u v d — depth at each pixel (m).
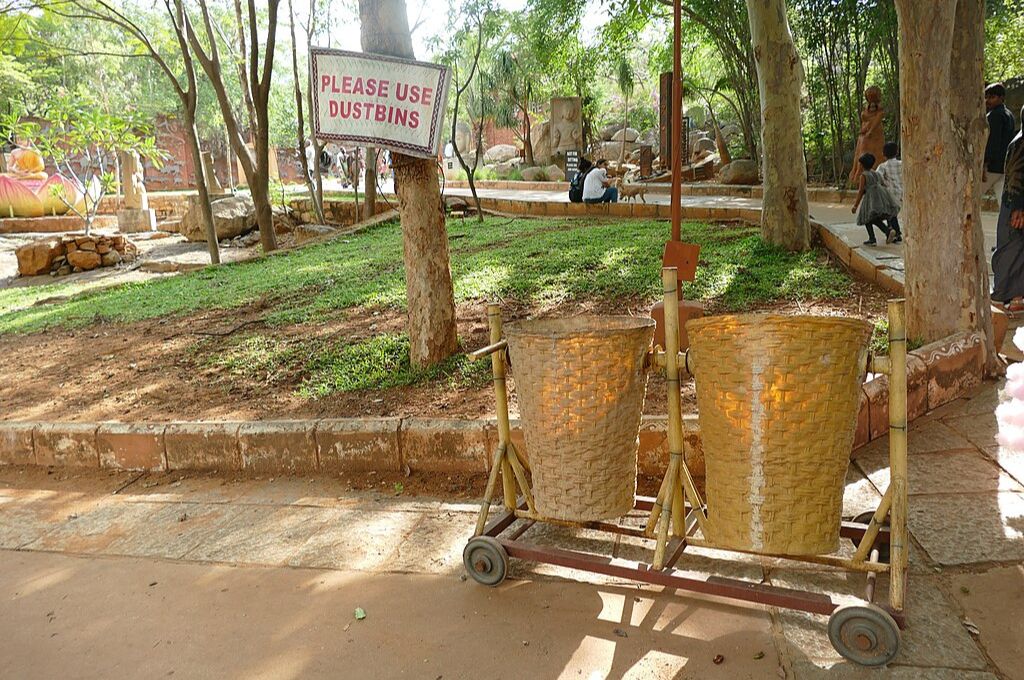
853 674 2.49
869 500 3.70
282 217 18.09
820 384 2.53
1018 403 4.57
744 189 17.38
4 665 2.91
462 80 29.34
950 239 5.06
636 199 17.16
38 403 6.15
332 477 4.62
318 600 3.20
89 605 3.32
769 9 8.06
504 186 24.83
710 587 2.76
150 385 6.26
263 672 2.73
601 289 7.34
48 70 22.83
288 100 30.62
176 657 2.87
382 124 5.03
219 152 33.50
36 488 4.92
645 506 3.46
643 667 2.60
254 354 6.62
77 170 27.61
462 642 2.82
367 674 2.67
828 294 6.66
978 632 2.67
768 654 2.63
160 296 10.06
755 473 2.63
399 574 3.38
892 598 2.56
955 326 5.15
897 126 15.56
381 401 5.29
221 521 4.12
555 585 3.19
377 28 5.34
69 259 15.44
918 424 4.59
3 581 3.62
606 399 2.98
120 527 4.18
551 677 2.58
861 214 8.52
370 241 13.26
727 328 2.59
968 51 4.91
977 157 5.02
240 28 16.34
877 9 14.81
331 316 7.58
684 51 22.23
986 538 3.25
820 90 17.67
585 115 28.36
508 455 3.39
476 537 3.22
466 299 7.58
